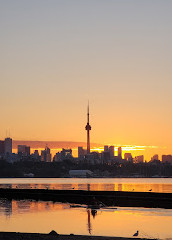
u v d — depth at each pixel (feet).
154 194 490.49
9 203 431.02
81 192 577.02
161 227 231.09
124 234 202.39
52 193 607.37
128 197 488.85
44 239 153.79
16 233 165.68
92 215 298.76
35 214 303.27
